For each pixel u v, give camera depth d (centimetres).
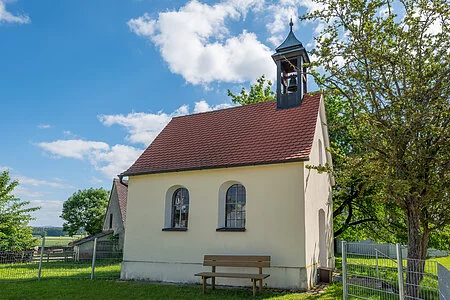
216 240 1277
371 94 1002
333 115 2064
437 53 952
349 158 1097
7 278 1417
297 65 1537
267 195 1218
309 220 1205
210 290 1142
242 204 1300
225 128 1565
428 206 998
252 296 1036
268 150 1284
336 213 2161
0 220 2453
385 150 962
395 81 982
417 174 927
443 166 916
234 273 1188
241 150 1352
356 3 979
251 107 1636
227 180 1305
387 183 916
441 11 927
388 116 950
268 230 1191
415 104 920
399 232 1859
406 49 958
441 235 1625
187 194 1429
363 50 980
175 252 1353
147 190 1485
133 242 1452
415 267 764
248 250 1209
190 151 1498
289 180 1193
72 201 5009
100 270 1662
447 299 612
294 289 1109
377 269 873
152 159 1557
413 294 756
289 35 1619
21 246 2494
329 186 1756
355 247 978
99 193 5150
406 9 979
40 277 1414
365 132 1005
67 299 1022
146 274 1389
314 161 1358
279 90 1540
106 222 3136
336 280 1311
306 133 1291
